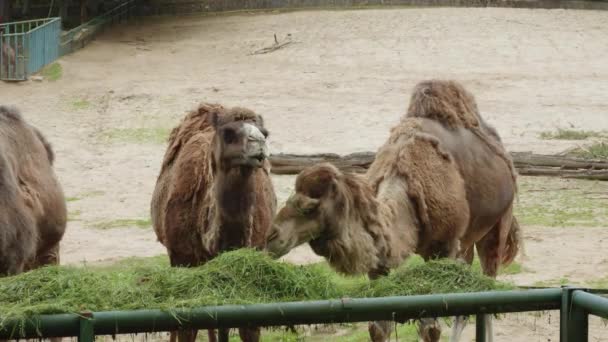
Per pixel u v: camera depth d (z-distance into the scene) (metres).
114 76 48.41
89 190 31.30
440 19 58.44
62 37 54.62
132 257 22.67
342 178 10.80
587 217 26.34
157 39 58.19
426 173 12.83
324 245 10.74
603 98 42.38
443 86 14.57
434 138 13.31
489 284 10.07
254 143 11.27
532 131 37.06
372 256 10.98
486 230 14.64
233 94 43.84
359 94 43.53
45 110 42.41
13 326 8.19
